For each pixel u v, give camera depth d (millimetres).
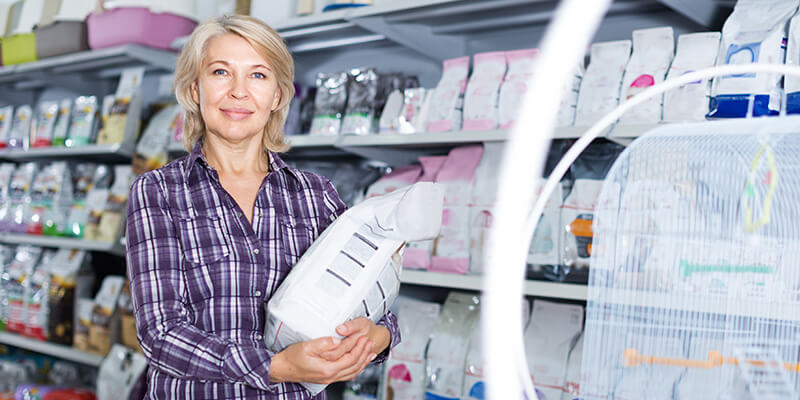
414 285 2578
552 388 2016
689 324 1046
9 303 3652
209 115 1274
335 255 1207
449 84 2299
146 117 3674
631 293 1093
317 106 2619
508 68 2205
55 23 3418
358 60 3012
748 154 1030
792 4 1683
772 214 1000
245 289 1249
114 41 3154
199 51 1284
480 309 2244
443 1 2131
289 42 2854
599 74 2004
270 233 1307
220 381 1109
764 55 1677
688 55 1849
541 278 1999
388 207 1251
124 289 3127
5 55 3725
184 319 1184
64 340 3379
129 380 2852
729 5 2010
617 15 2346
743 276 1012
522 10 2332
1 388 3459
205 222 1252
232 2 2863
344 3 2414
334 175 2758
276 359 1092
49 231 3557
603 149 1990
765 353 989
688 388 1030
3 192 3887
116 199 3277
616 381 1086
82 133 3539
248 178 1355
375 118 2500
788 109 1642
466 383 2141
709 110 1752
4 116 4105
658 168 1104
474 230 2168
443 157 2395
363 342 1124
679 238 1064
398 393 2281
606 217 1131
